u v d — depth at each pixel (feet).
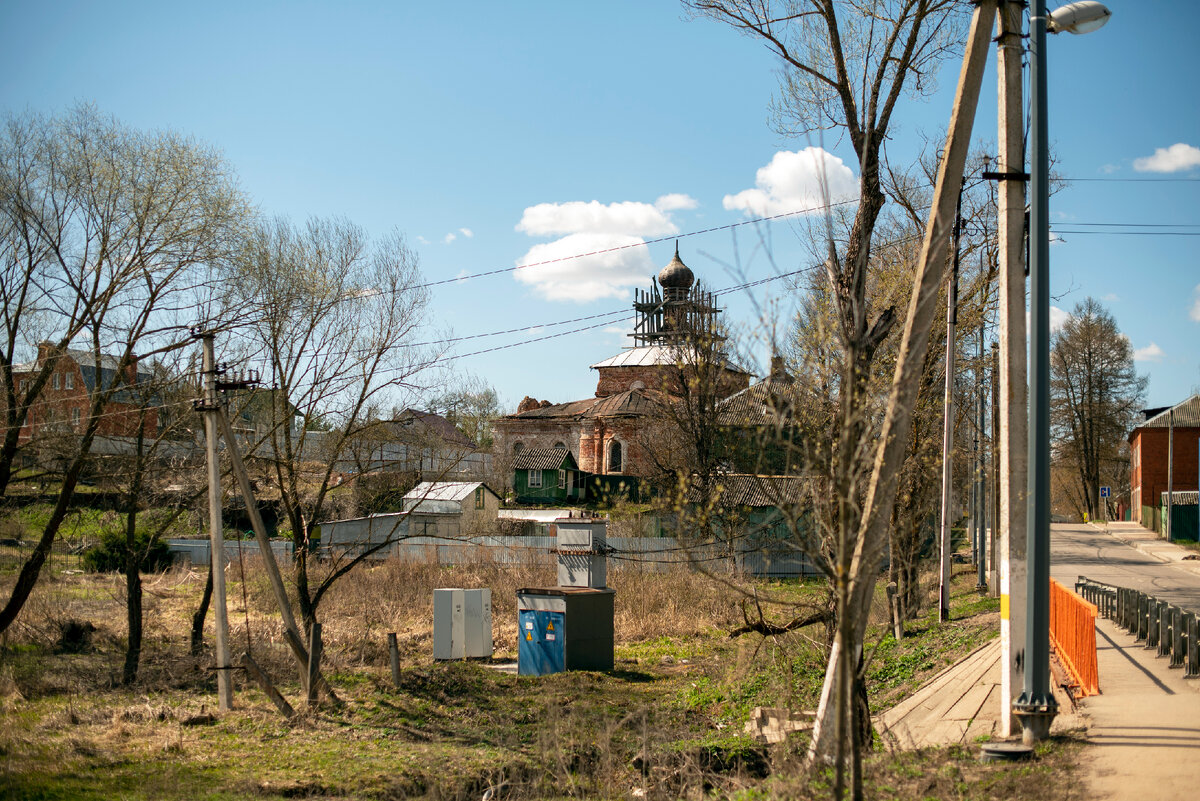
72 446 60.08
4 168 57.98
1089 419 209.56
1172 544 137.39
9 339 59.06
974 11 27.27
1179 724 27.14
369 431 67.10
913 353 24.03
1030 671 25.82
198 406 51.93
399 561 112.47
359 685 56.95
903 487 58.70
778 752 30.71
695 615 87.45
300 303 63.93
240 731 46.52
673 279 207.00
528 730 47.34
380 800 34.73
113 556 116.37
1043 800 21.34
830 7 41.81
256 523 52.37
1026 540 26.30
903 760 27.53
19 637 69.36
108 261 59.26
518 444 220.84
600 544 68.23
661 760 36.24
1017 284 26.94
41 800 33.40
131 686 58.13
